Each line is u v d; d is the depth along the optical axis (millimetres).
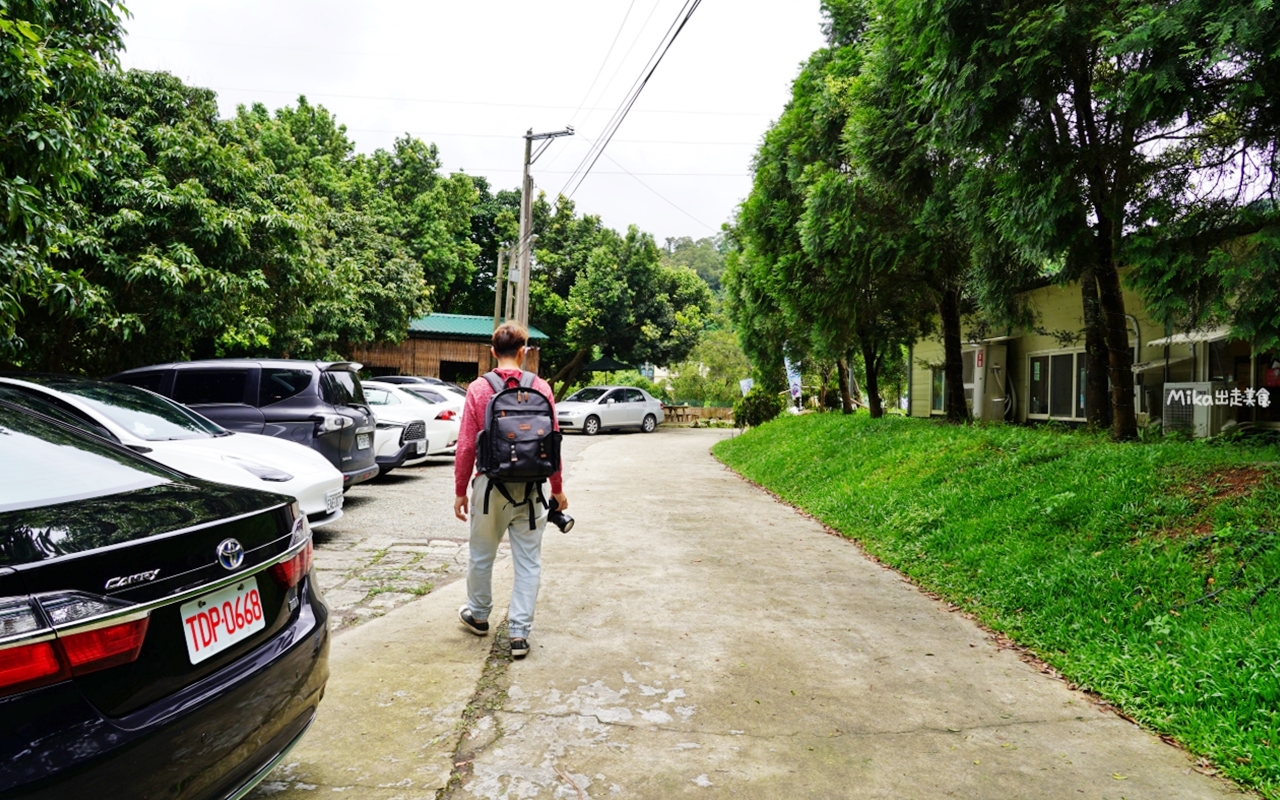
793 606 4934
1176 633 3799
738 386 33812
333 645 4000
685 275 33344
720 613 4727
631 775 2740
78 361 10453
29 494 2008
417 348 26578
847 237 9969
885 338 13664
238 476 5266
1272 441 6992
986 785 2717
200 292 9734
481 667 3729
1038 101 6223
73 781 1513
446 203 31375
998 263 9148
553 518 4016
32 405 3928
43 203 6461
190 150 10547
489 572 4047
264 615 2244
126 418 5484
